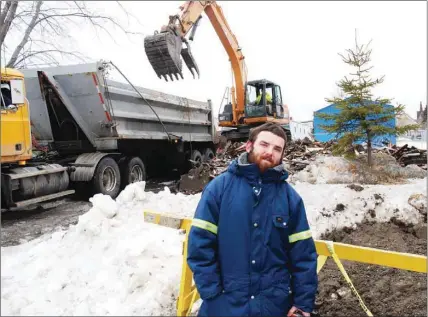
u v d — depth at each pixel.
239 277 2.14
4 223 6.45
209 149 13.76
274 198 2.22
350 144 8.36
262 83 13.60
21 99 6.51
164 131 10.37
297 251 2.24
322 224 5.12
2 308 2.74
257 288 2.14
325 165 7.85
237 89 13.59
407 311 3.26
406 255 2.59
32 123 8.18
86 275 3.32
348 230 5.43
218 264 2.22
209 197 2.23
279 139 2.23
